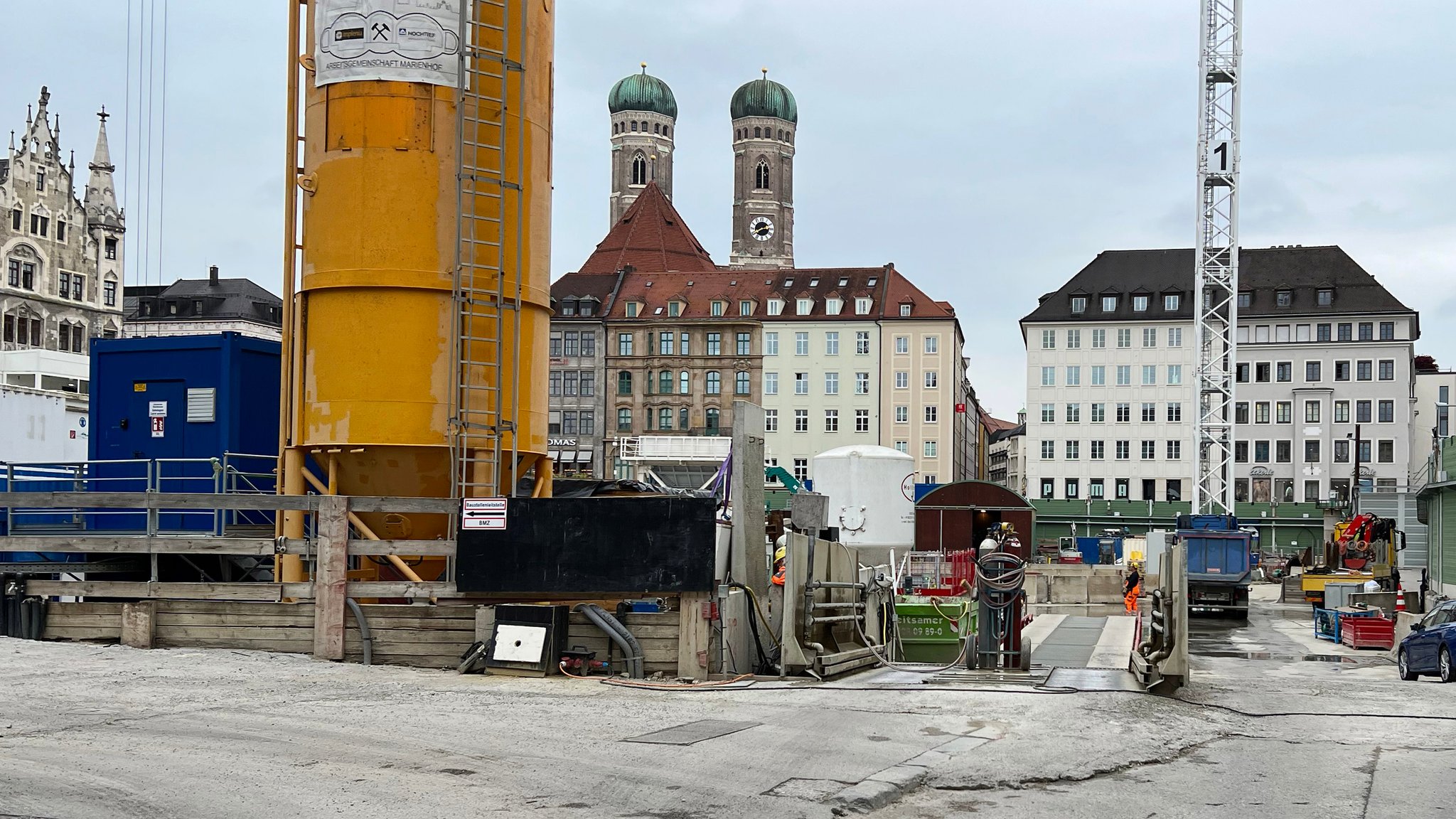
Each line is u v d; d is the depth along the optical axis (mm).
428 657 16656
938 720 12977
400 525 18562
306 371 18719
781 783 9898
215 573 20719
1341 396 111500
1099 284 115125
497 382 18562
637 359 119750
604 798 9289
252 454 20828
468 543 16516
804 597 16922
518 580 16344
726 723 12461
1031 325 114625
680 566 16000
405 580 18109
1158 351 112750
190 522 20594
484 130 18875
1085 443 113438
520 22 19219
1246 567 45188
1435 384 133000
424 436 18281
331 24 18625
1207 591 45312
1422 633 21375
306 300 18766
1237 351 113188
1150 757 11602
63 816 8172
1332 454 111438
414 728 11734
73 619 17391
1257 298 114000
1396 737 13078
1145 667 16234
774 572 20484
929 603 23844
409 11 18469
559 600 16781
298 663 16141
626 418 119750
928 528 50219
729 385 119125
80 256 101750
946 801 9742
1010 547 19266
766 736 11828
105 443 21391
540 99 19641
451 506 17047
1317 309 112000
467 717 12398
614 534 16188
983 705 14023
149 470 17812
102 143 105812
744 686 15273
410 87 18453
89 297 102438
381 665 16359
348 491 18781
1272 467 112062
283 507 16969
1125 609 44375
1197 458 79625
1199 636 35188
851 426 118062
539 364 19688
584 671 15852
